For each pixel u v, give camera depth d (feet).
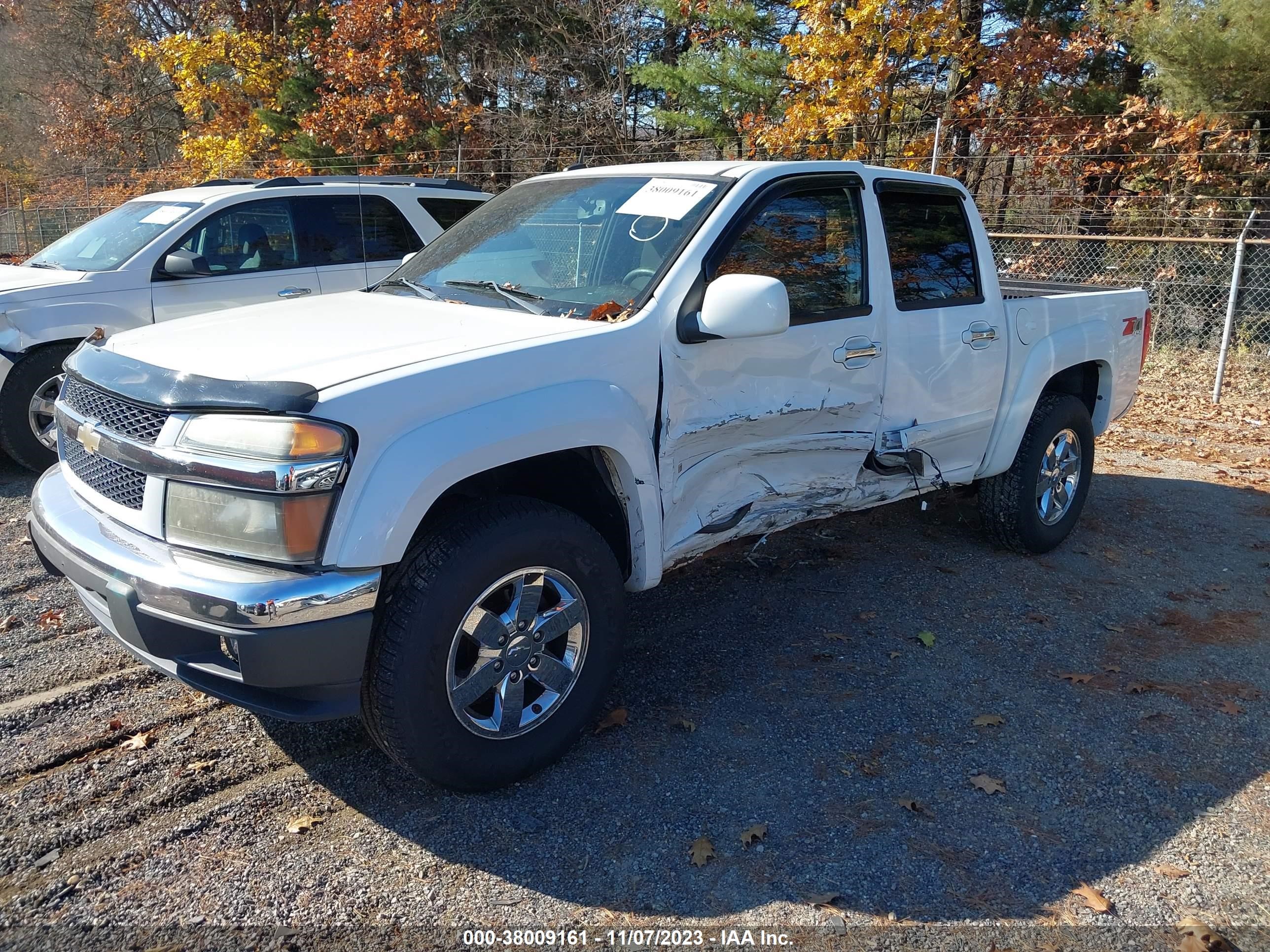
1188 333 37.32
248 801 9.80
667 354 10.69
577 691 10.33
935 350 14.01
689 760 10.65
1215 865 9.13
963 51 43.78
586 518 11.25
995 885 8.80
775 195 12.07
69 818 9.45
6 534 17.25
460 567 8.99
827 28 41.86
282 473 8.17
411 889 8.61
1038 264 41.32
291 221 24.03
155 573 8.57
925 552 17.28
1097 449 25.73
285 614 8.13
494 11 65.31
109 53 100.48
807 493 12.89
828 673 12.69
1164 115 41.83
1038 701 12.12
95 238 23.67
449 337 10.00
